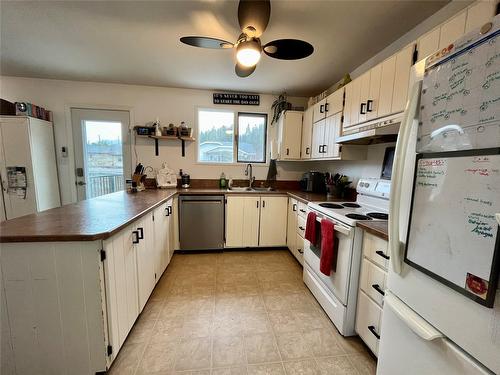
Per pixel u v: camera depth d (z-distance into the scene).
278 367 1.40
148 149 3.42
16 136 2.76
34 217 1.50
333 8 1.60
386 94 1.67
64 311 1.20
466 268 0.64
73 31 1.96
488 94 0.59
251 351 1.51
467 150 0.64
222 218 3.15
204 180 3.57
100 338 1.23
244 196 3.18
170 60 2.47
